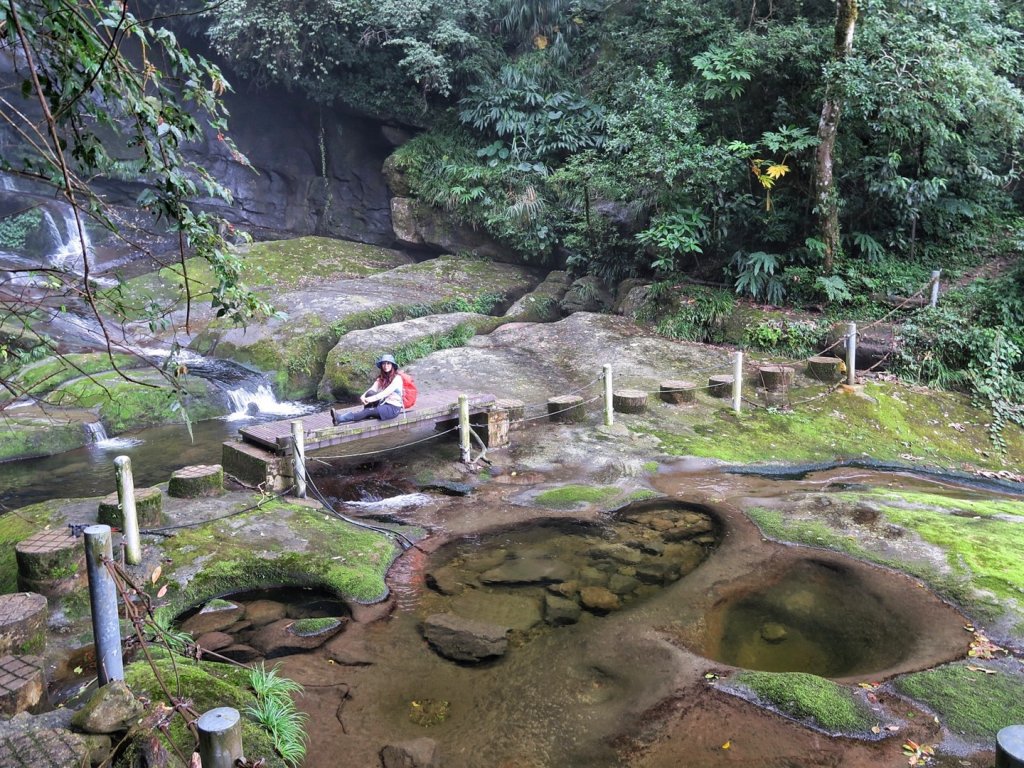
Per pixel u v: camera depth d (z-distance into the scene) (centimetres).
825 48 1197
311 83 1812
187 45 1909
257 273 1561
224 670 437
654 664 459
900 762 374
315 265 1655
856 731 395
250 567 571
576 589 567
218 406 1126
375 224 1995
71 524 559
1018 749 249
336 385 1196
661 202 1303
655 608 532
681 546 648
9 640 415
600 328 1298
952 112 1135
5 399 1052
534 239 1653
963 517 689
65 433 975
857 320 1183
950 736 393
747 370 1120
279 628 506
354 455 827
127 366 1180
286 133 2044
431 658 469
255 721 381
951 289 1202
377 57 1773
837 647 489
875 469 890
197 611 530
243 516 648
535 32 1845
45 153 297
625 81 1512
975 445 964
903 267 1273
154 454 962
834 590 566
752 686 430
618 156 1372
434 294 1516
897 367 1106
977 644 487
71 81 288
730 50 1253
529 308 1488
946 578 571
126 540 550
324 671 454
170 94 328
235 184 2020
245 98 1997
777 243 1349
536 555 629
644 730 398
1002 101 1155
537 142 1706
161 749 322
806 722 402
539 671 454
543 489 781
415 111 1834
